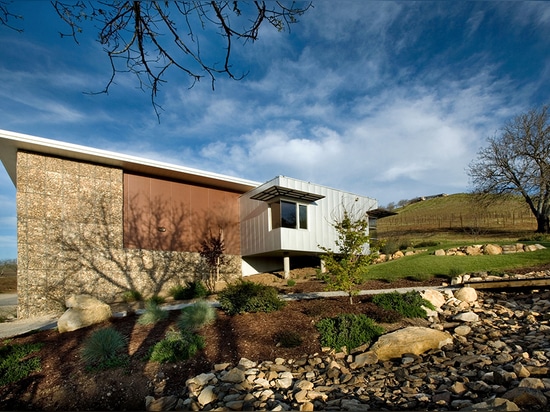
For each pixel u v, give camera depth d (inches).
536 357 191.5
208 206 634.2
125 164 514.9
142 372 205.0
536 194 831.1
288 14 117.0
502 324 259.1
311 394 169.8
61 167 469.4
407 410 149.9
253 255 653.9
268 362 211.3
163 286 543.2
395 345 216.2
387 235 1166.3
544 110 823.7
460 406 146.1
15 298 633.0
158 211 565.0
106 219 497.4
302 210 615.2
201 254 599.8
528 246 569.9
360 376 189.9
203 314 275.7
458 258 538.6
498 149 871.7
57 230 452.8
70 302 304.7
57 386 196.9
